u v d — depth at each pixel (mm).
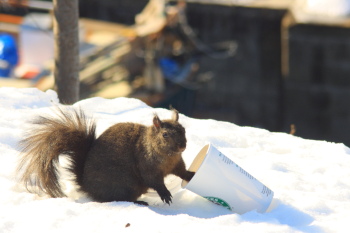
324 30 29219
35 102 15031
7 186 10734
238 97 33094
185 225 9188
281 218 9844
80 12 35469
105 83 29422
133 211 9703
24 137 12398
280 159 12617
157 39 28594
